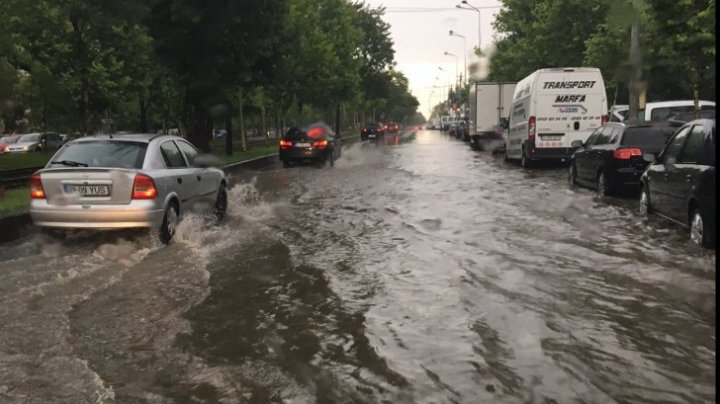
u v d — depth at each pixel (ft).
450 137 213.05
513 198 41.81
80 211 26.05
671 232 28.96
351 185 52.95
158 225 26.91
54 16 68.23
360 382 13.11
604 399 12.20
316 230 31.24
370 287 20.40
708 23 46.11
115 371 13.78
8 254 25.14
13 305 18.38
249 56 73.46
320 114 252.01
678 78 92.79
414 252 25.54
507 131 77.15
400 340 15.52
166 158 29.58
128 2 65.10
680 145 29.17
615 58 78.28
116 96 103.04
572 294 19.24
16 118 170.40
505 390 12.64
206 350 14.99
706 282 20.42
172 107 93.40
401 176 60.08
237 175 64.95
